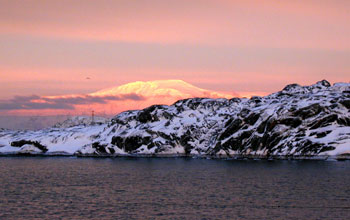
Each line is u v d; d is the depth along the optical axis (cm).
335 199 16088
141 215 14162
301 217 13662
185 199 16612
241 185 19850
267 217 13725
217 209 14812
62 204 15950
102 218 13850
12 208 15350
